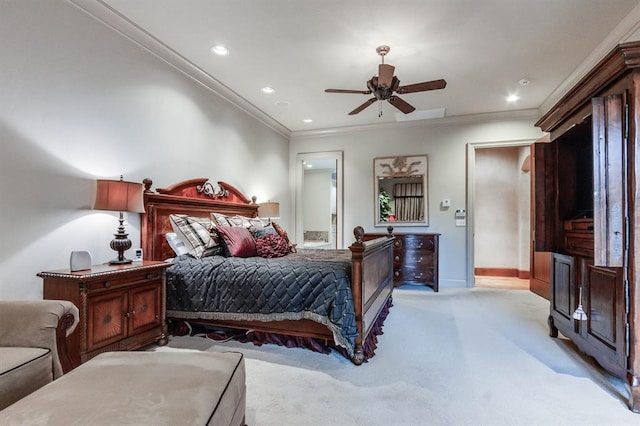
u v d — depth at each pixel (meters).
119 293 2.30
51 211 2.34
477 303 4.19
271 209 4.79
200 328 2.99
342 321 2.30
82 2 2.51
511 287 5.32
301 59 3.43
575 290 2.51
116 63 2.83
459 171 5.34
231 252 3.18
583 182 2.78
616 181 1.88
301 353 2.55
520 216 6.23
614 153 1.88
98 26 2.67
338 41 3.08
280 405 1.83
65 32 2.43
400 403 1.85
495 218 6.54
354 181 5.86
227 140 4.35
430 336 2.95
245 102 4.60
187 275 2.80
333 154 5.97
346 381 2.10
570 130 2.60
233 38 3.05
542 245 2.95
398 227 5.61
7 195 2.09
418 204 5.52
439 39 3.03
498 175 6.54
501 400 1.89
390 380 2.12
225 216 3.82
